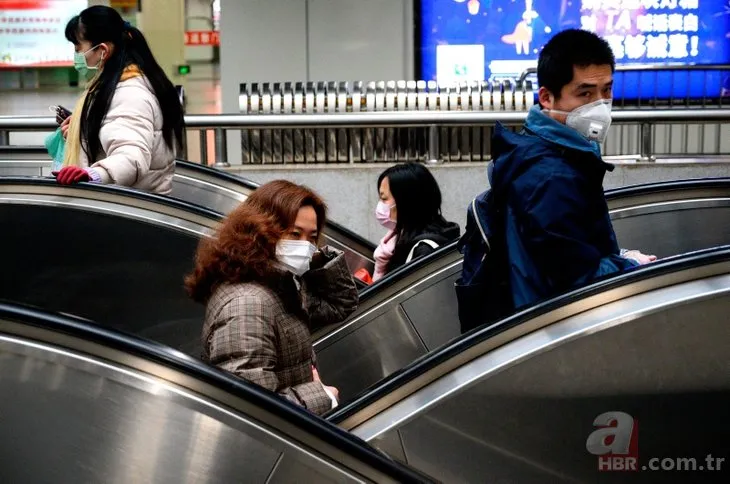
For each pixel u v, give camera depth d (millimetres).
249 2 10180
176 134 5055
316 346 4785
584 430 3178
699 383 3121
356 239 6270
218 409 2547
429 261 4730
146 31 10477
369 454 2613
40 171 6844
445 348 3246
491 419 3191
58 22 10172
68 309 4977
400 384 3250
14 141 9406
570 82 3121
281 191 3012
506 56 10195
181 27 10539
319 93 7871
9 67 10211
